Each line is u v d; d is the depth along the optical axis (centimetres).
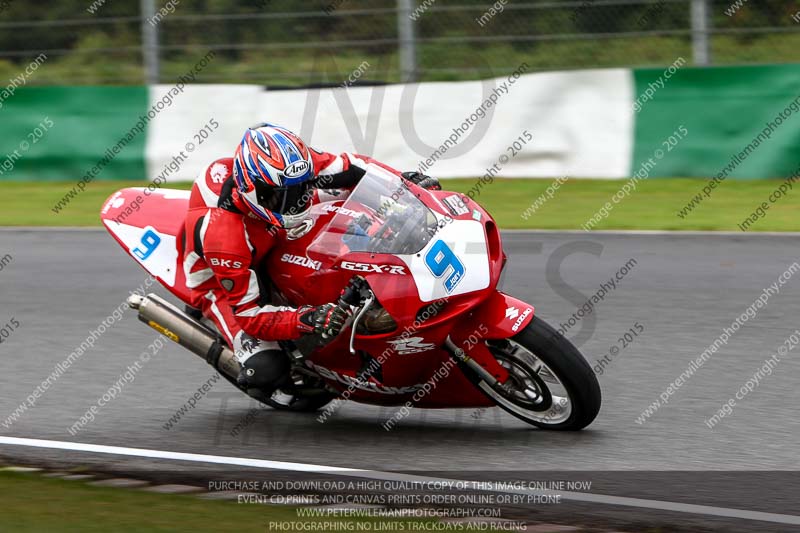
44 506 1520
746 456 1764
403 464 1752
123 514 1480
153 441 1900
